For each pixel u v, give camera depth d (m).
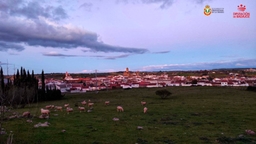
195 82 124.38
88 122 27.67
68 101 62.91
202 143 19.97
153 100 54.25
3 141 18.00
